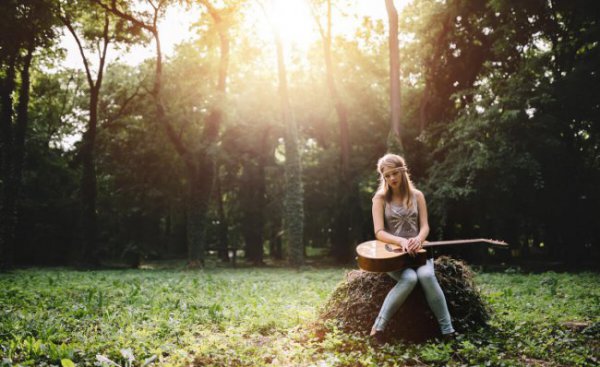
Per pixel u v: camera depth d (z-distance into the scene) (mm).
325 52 25766
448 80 24859
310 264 25750
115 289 9758
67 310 6664
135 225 33250
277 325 5449
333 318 5109
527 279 11492
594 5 17656
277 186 33781
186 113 24812
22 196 28547
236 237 37250
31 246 28953
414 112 27203
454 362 3955
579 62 18531
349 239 25750
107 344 4359
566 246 20891
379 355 4105
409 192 5008
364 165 28250
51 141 32219
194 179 22891
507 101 17797
